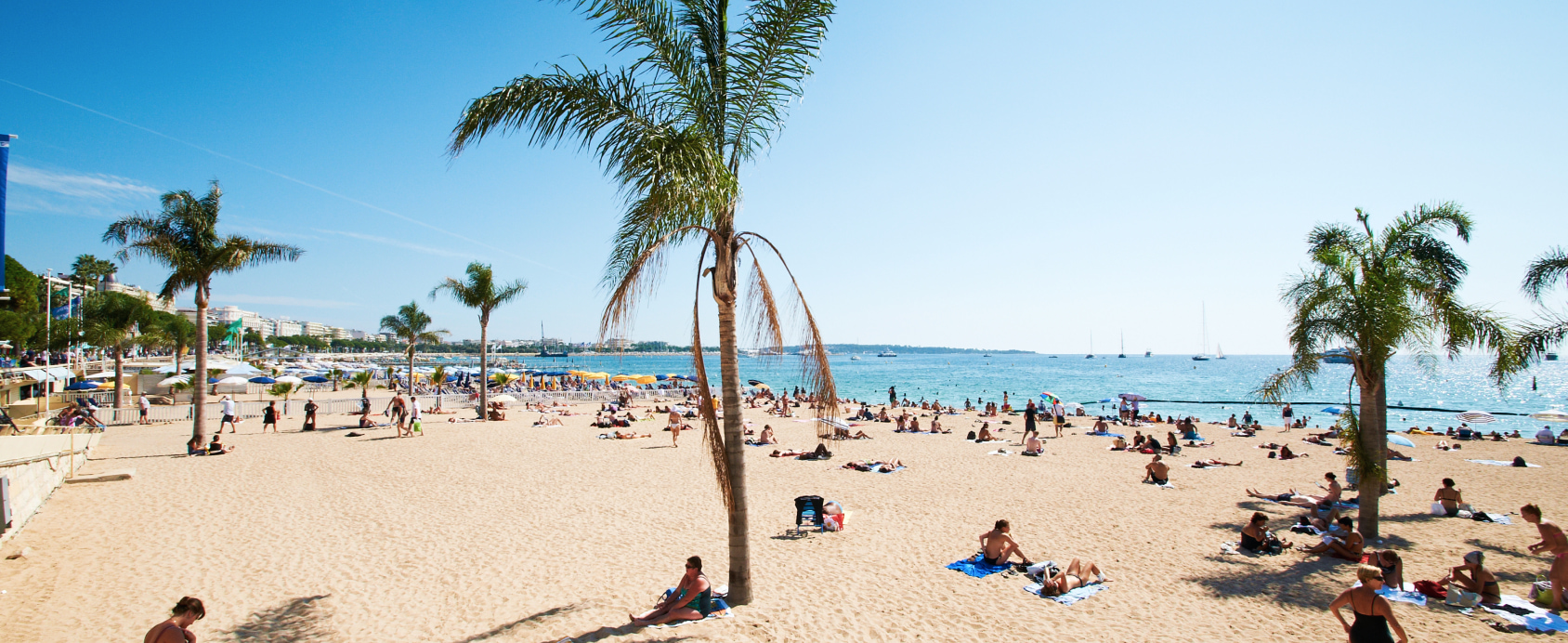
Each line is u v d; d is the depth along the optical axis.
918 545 10.44
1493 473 16.92
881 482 15.69
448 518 11.87
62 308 38.06
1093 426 28.83
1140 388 73.81
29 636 6.88
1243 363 195.62
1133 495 14.23
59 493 13.00
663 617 7.25
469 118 6.44
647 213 7.65
